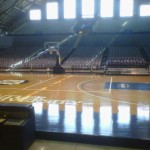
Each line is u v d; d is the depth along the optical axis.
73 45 25.88
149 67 19.83
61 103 8.23
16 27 26.50
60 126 5.48
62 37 26.00
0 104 4.97
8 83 13.71
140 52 23.03
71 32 25.50
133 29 24.20
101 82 14.16
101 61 22.30
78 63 22.09
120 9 24.03
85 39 25.56
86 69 21.09
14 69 22.56
